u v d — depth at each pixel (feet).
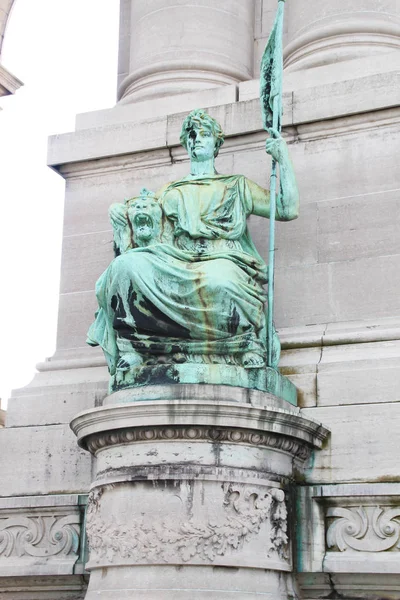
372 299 37.86
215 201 36.81
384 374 35.68
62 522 38.04
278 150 36.60
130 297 34.68
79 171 43.96
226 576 32.12
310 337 37.68
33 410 40.50
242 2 46.88
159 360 34.96
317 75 41.39
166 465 32.91
